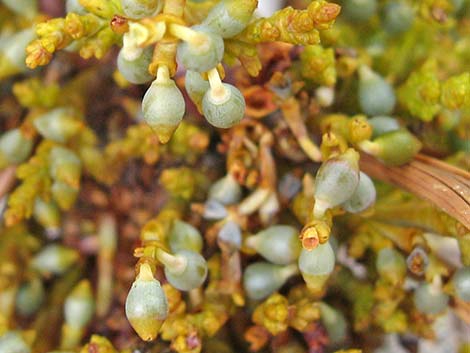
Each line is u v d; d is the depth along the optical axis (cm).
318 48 5
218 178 5
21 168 5
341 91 5
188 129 5
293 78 5
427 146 5
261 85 5
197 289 5
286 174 5
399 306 5
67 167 5
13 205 5
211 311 5
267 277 5
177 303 5
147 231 5
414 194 5
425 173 5
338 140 5
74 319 5
